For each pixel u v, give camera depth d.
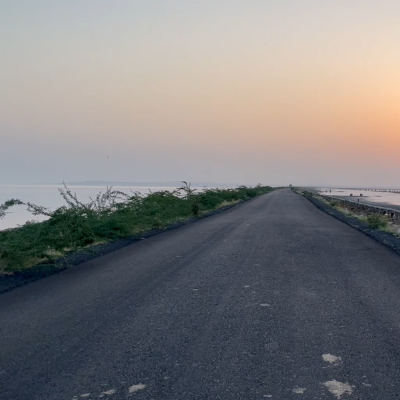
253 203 59.09
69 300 9.47
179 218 31.44
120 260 14.64
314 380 5.46
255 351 6.43
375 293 10.03
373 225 26.38
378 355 6.29
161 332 7.30
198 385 5.32
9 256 12.80
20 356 6.29
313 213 38.88
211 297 9.62
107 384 5.37
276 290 10.27
